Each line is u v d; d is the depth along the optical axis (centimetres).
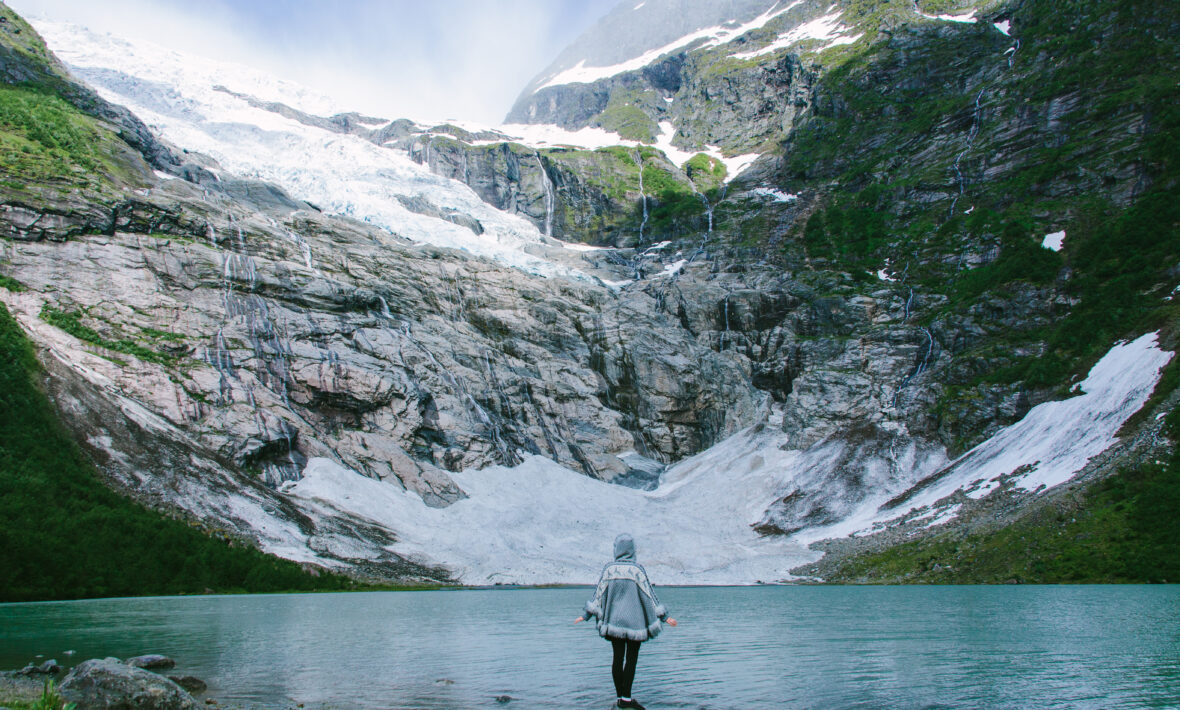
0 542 4281
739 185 17325
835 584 6009
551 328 11906
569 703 1291
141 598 4447
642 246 16362
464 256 12412
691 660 1792
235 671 1645
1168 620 2534
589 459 10531
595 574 6744
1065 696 1303
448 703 1289
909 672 1570
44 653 1900
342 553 6425
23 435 5631
